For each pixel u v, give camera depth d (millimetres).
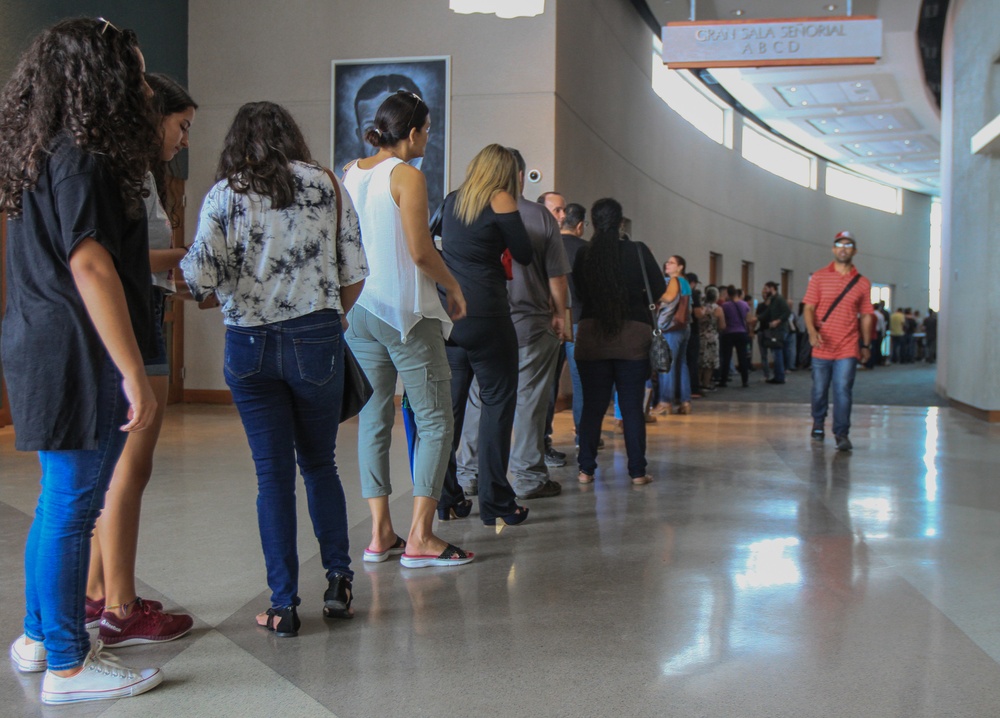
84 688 1975
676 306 8031
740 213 18203
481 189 3451
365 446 3131
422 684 2086
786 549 3340
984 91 8633
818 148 22281
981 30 8820
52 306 1845
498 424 3637
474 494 4398
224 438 6215
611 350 4590
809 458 5621
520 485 4301
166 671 2154
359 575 2984
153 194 2252
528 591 2809
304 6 8484
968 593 2812
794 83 16547
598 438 4727
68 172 1787
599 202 4645
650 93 12953
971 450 6059
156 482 4559
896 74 15898
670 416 8266
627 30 11625
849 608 2658
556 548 3348
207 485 4484
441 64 8289
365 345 3027
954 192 9953
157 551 3229
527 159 8219
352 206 2482
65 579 1957
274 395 2357
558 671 2168
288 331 2301
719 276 17266
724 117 17609
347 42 8430
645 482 4676
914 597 2768
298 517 3789
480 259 3488
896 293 27938
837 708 1971
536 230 4094
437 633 2426
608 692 2047
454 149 8305
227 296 2301
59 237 1838
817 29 8125
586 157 9570
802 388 12789
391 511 3957
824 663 2229
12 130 1866
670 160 14125
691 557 3223
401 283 2918
